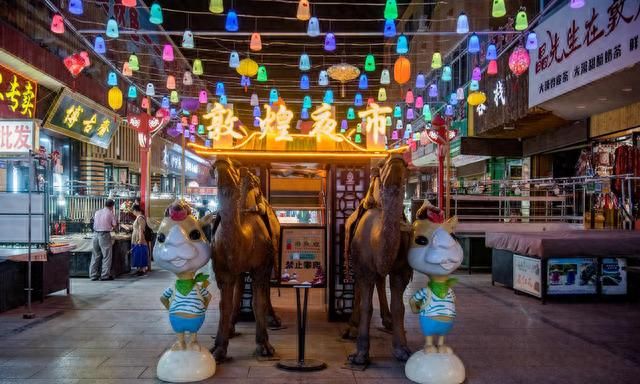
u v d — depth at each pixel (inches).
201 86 1058.7
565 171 682.2
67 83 573.0
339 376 198.8
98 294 376.5
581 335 262.1
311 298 364.2
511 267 395.9
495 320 295.6
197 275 204.7
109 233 448.8
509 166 768.3
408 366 196.5
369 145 278.5
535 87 477.1
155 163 970.7
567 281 350.6
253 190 233.0
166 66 887.7
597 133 522.3
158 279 454.6
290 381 193.0
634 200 469.4
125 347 237.0
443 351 196.4
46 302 345.1
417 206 581.9
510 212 630.5
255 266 218.7
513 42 497.0
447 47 781.3
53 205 545.0
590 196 531.2
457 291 398.0
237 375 199.2
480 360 219.8
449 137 516.1
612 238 348.5
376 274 211.3
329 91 565.3
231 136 277.9
